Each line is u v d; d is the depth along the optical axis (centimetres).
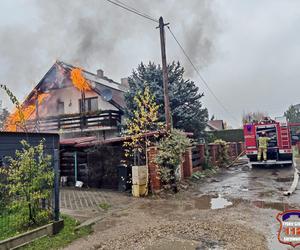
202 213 711
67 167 1262
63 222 606
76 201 898
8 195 585
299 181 1161
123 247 502
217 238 525
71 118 1984
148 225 622
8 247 485
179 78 1845
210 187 1122
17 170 575
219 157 1970
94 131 1944
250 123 1794
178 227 597
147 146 1044
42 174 583
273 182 1173
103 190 1116
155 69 1792
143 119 1062
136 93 1538
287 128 1700
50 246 511
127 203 858
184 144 1077
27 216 575
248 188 1062
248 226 587
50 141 1002
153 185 1008
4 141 850
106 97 1930
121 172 1083
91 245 516
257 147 1750
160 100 1634
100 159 1182
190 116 1706
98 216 704
